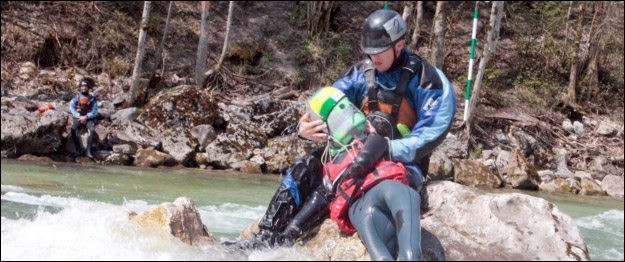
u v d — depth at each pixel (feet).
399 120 14.02
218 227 21.30
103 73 59.06
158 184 34.86
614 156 58.49
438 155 47.47
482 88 65.51
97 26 63.00
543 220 13.46
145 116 50.80
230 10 62.69
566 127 63.21
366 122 13.71
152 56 63.82
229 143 48.75
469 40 74.02
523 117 63.21
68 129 48.39
